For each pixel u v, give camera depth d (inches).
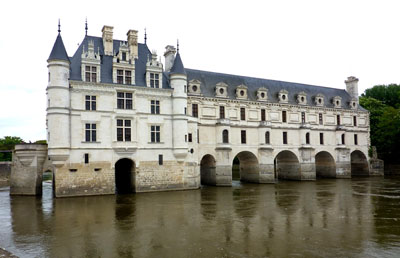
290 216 1140.5
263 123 2321.6
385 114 3002.0
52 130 1558.8
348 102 2901.1
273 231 928.9
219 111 2186.3
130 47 1882.4
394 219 1080.2
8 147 3897.6
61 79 1581.0
